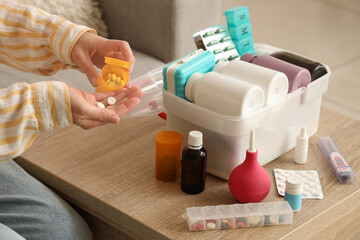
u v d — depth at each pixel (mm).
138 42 1741
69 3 1622
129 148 1126
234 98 936
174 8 1600
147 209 946
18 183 1044
